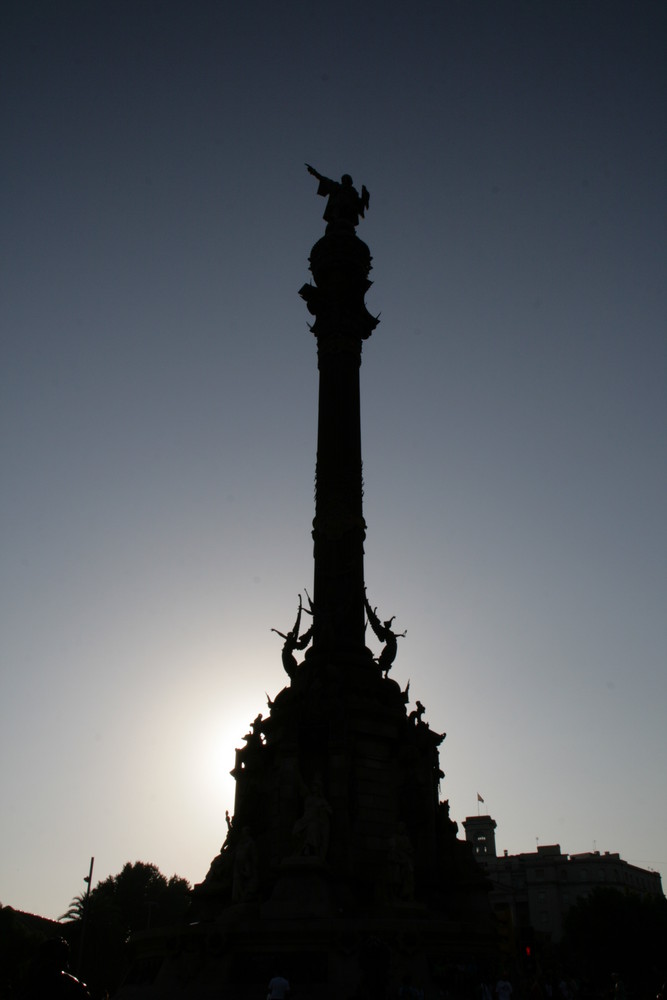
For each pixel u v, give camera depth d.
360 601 51.09
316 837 38.97
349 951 33.66
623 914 116.62
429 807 44.19
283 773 42.50
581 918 120.56
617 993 59.88
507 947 43.09
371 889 40.28
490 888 43.97
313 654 48.75
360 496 54.28
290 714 44.84
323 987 32.78
